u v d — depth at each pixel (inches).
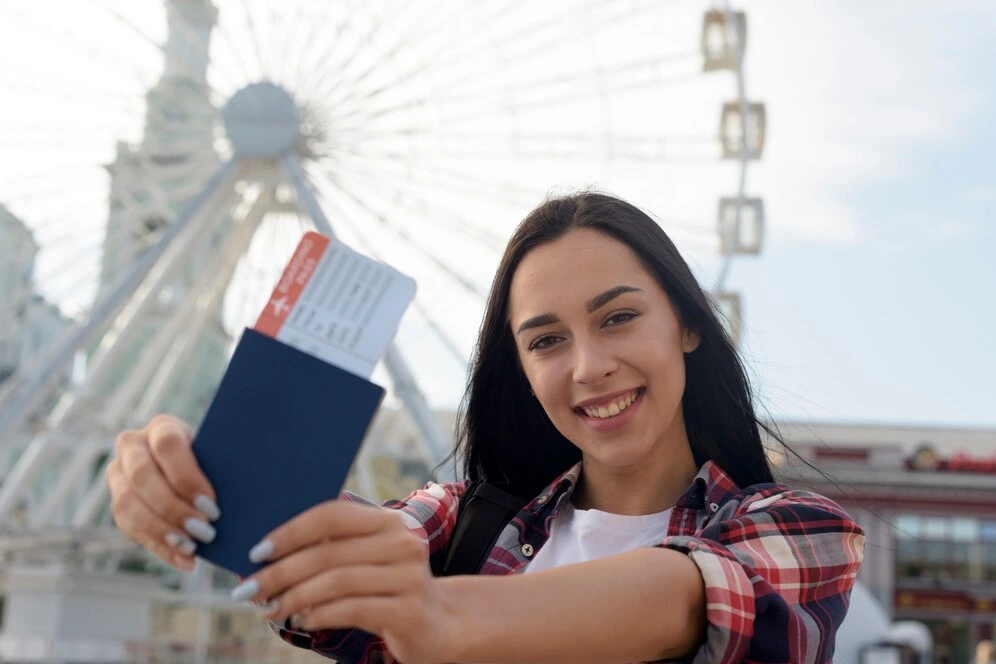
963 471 1327.5
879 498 1334.9
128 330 642.2
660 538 76.2
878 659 610.9
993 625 1291.8
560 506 81.0
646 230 76.5
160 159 734.5
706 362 81.5
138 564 1048.8
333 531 47.0
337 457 50.0
